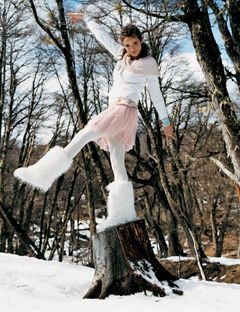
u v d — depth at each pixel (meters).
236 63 7.30
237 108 9.14
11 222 14.73
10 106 19.72
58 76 18.11
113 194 4.21
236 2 7.01
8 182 22.41
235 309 3.54
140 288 4.06
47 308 3.50
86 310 3.48
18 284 4.35
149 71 3.96
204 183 21.02
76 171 19.70
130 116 3.95
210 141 19.66
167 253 19.45
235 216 26.12
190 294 3.98
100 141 4.15
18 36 18.72
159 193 17.62
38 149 22.70
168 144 17.42
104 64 18.05
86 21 4.46
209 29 7.37
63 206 27.06
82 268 5.73
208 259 11.12
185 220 12.77
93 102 19.00
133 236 4.25
